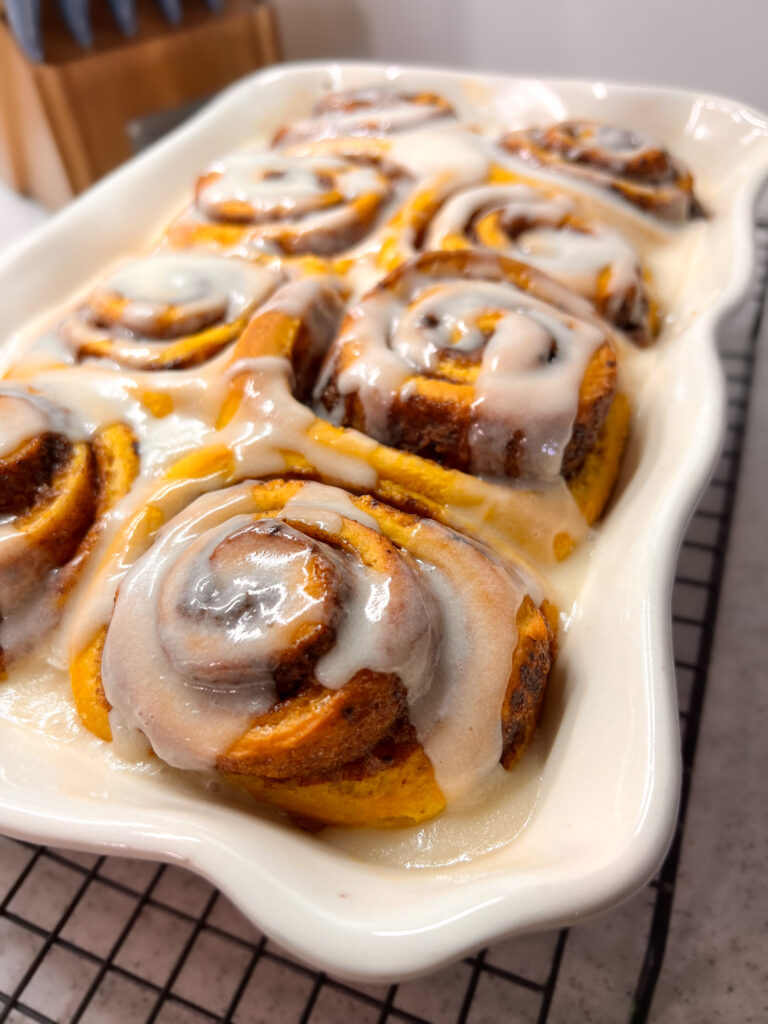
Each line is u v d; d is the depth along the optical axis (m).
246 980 0.20
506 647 0.18
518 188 0.29
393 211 0.30
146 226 0.33
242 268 0.27
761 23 0.41
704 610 0.28
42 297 0.30
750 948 0.21
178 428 0.23
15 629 0.21
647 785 0.15
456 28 0.47
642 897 0.21
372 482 0.21
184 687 0.17
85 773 0.19
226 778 0.18
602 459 0.23
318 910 0.14
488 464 0.22
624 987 0.20
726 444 0.33
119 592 0.19
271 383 0.23
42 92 0.37
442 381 0.22
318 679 0.17
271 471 0.21
